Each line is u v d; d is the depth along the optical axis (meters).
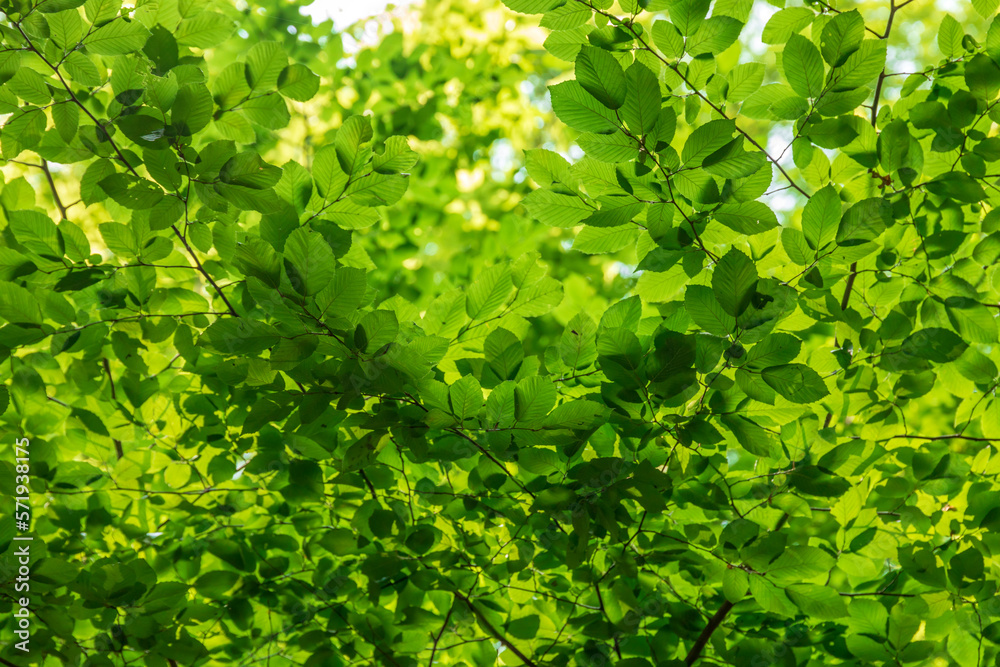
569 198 1.61
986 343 1.67
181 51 1.69
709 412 1.61
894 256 1.72
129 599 1.67
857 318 1.65
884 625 1.71
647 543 1.72
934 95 1.68
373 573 1.71
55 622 1.70
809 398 1.55
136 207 1.55
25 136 1.58
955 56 1.65
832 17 1.54
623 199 1.59
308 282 1.49
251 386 1.62
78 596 1.73
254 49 1.60
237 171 1.53
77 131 1.58
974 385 1.73
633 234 1.65
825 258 1.61
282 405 1.59
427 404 1.58
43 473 1.72
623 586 1.73
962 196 1.63
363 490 1.76
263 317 1.66
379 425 1.58
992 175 1.68
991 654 1.76
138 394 1.72
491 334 1.60
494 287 1.65
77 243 1.63
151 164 1.53
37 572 1.63
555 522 1.69
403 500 1.75
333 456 1.71
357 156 1.62
